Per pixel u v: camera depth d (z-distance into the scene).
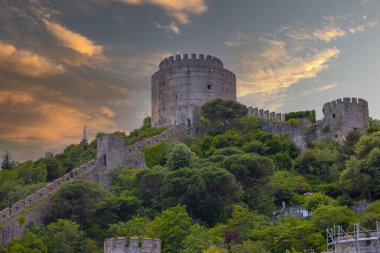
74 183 125.06
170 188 122.62
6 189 142.62
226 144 155.12
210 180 120.88
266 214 124.44
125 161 148.50
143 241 86.38
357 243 87.25
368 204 118.12
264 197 127.50
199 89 182.50
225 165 132.38
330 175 144.50
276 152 154.00
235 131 163.88
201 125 170.75
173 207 113.25
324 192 132.12
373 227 96.62
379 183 119.75
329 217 103.62
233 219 112.56
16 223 119.50
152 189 129.88
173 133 164.50
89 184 126.06
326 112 165.88
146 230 106.44
